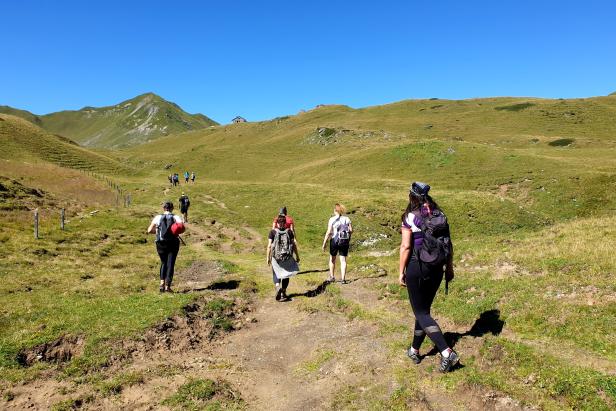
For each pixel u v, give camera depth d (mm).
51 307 10516
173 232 12055
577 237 12516
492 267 11891
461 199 36906
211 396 6879
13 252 16922
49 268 15398
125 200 40188
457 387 6035
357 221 30453
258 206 38281
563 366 5996
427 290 6156
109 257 18516
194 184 55031
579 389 5414
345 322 9750
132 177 82250
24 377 7223
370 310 10281
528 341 7301
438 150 63812
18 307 10422
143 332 8930
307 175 70062
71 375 7453
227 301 11352
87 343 8398
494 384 5855
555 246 12047
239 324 10383
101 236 22344
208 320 10141
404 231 6145
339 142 94875
